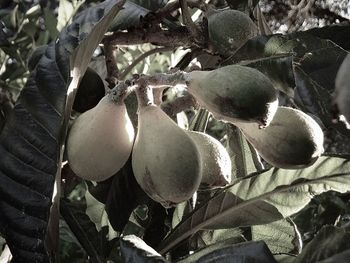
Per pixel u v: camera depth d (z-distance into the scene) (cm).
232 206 29
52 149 24
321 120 28
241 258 22
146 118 24
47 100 25
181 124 32
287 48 28
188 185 23
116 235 32
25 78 47
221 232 32
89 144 24
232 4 34
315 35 29
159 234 30
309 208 47
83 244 29
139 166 24
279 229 32
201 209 29
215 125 55
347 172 28
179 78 24
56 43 26
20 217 24
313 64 28
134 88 25
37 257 24
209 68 30
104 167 25
